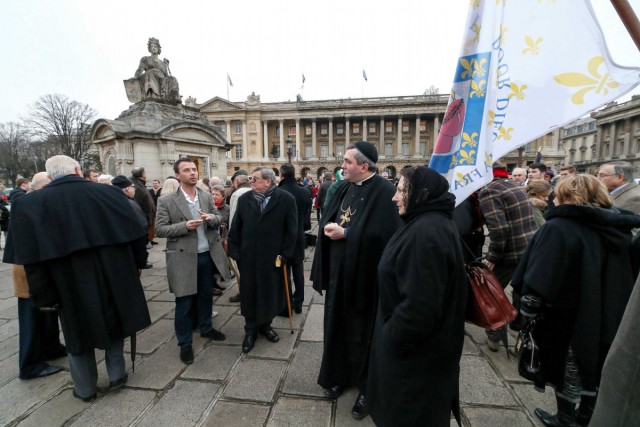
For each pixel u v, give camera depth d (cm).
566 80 160
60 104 3400
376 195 206
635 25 106
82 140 3484
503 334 254
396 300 143
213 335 300
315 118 5128
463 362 256
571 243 164
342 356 213
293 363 258
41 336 246
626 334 75
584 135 5175
